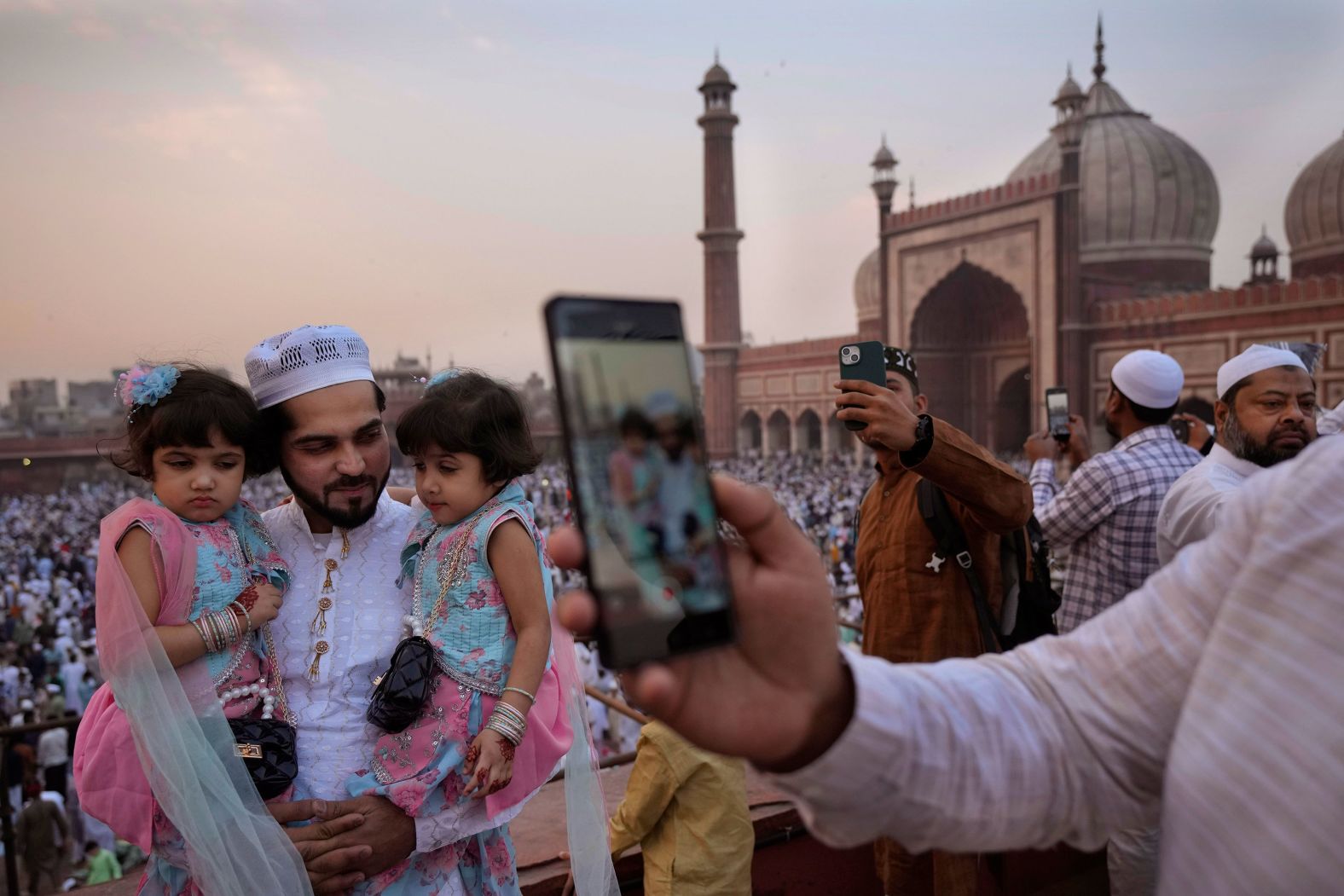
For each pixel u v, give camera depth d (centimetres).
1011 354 2919
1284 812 63
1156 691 79
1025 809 78
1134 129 3030
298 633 172
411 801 154
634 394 66
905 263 2927
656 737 240
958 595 235
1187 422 412
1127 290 2547
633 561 64
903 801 75
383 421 178
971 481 208
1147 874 249
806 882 280
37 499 3522
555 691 178
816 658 72
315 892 152
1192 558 84
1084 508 290
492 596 169
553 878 235
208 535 162
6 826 305
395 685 157
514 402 178
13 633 1412
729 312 3669
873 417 208
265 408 169
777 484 2883
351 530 181
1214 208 3008
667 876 241
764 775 75
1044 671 85
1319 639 66
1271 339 2078
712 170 3678
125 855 790
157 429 157
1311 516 70
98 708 159
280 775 155
